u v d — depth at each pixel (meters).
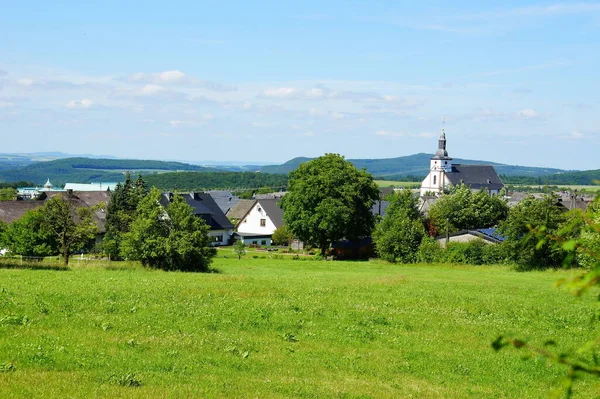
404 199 94.19
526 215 63.00
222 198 174.12
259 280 42.47
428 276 55.88
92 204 121.50
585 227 5.16
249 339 23.09
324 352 22.17
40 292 29.69
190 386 16.28
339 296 35.19
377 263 73.31
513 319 30.53
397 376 19.86
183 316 26.16
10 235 64.75
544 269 62.25
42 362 17.16
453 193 99.88
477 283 47.28
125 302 28.56
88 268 50.22
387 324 27.81
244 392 16.33
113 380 16.11
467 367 21.36
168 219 55.31
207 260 55.44
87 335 21.22
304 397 16.56
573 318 31.12
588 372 4.75
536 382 20.02
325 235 85.25
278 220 125.19
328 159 86.19
